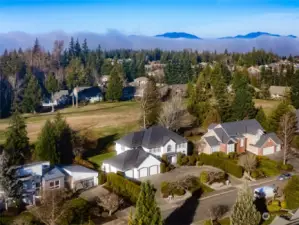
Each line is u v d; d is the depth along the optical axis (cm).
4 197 4838
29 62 17338
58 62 19212
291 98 11194
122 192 5372
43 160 6109
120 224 4466
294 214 4219
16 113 6438
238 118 8619
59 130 6675
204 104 9181
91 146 7656
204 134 7838
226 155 6831
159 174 6116
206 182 5647
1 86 12406
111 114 11038
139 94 13825
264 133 7525
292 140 7475
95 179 5759
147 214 3253
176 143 6800
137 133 6881
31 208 4978
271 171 6144
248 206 3725
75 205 4859
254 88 13925
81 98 13650
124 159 6078
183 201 5062
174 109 8431
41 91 12544
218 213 4525
